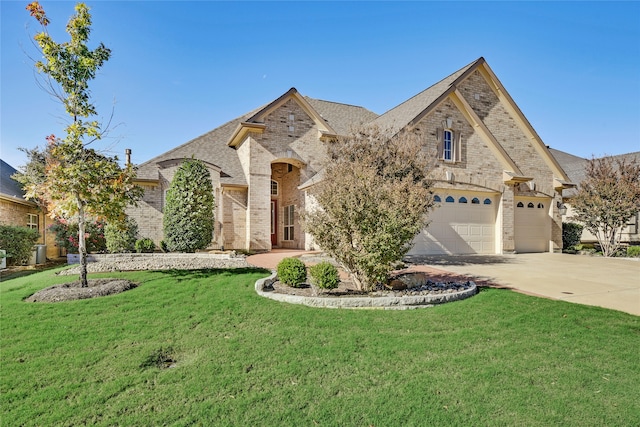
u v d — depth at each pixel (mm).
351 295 7379
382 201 7531
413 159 11898
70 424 3314
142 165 17047
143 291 8094
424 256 14680
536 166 18438
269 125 17578
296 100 18203
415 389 3844
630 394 3779
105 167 8789
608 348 4926
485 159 16422
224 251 15266
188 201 13328
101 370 4371
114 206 9039
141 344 5168
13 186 17203
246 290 7945
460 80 16812
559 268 11977
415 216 7648
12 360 4637
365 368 4332
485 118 18047
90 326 5883
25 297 7871
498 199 16594
